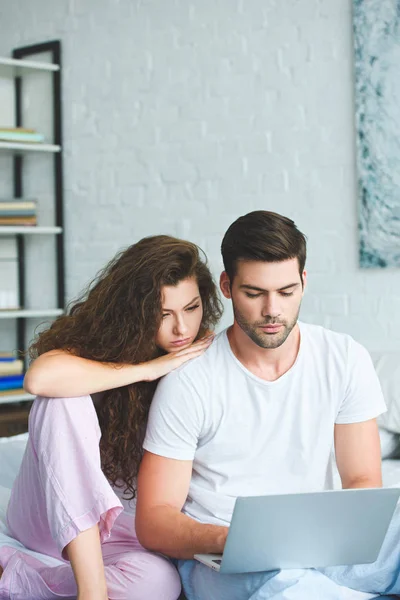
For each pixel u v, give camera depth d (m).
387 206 3.50
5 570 2.19
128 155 4.34
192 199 4.12
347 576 2.02
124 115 4.35
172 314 2.21
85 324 2.29
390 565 2.02
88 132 4.48
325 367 2.13
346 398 2.13
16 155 4.80
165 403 2.10
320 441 2.11
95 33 4.44
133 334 2.19
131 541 2.27
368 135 3.54
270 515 1.79
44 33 4.64
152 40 4.24
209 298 2.35
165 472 2.08
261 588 1.89
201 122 4.08
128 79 4.33
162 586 2.05
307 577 1.89
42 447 2.08
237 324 2.08
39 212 4.73
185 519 2.00
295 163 3.79
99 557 2.03
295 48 3.78
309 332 2.19
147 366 2.16
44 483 2.06
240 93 3.95
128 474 2.27
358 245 3.60
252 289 2.00
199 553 1.96
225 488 2.11
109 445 2.26
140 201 4.30
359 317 3.63
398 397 3.04
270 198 3.88
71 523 2.01
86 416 2.11
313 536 1.87
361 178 3.57
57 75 4.56
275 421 2.11
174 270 2.20
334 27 3.66
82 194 4.52
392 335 3.54
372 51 3.52
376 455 2.16
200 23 4.07
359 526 1.90
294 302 2.02
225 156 4.01
